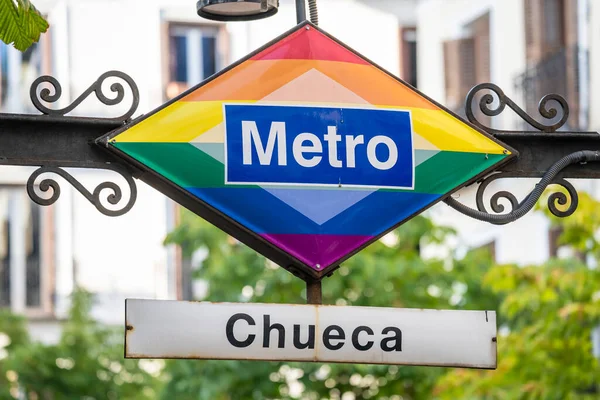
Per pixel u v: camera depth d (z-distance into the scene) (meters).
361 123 7.09
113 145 6.82
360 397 22.39
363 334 6.75
